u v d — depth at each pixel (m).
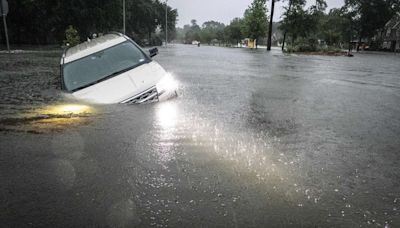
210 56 24.59
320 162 3.16
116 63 6.56
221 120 4.74
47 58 17.34
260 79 9.85
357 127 4.47
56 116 4.80
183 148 3.54
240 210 2.29
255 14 60.22
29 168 3.00
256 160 3.21
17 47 31.45
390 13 79.25
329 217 2.21
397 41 73.94
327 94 7.27
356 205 2.36
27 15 38.50
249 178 2.80
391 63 20.84
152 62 6.82
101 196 2.49
